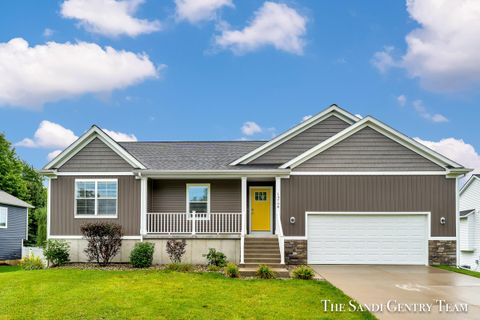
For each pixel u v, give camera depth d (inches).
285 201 737.0
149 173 744.3
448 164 734.5
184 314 387.9
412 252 728.3
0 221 1188.5
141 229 740.7
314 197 737.0
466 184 1326.3
